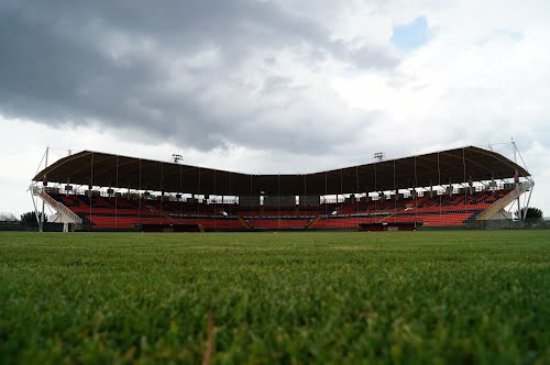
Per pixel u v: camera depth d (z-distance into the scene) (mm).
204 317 1875
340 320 1806
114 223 50344
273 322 1785
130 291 2656
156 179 58938
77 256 6156
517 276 3242
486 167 49781
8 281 3172
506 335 1474
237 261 5156
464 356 1297
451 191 56906
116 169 50156
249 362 1301
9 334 1649
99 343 1500
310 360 1354
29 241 13758
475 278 3135
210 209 67688
